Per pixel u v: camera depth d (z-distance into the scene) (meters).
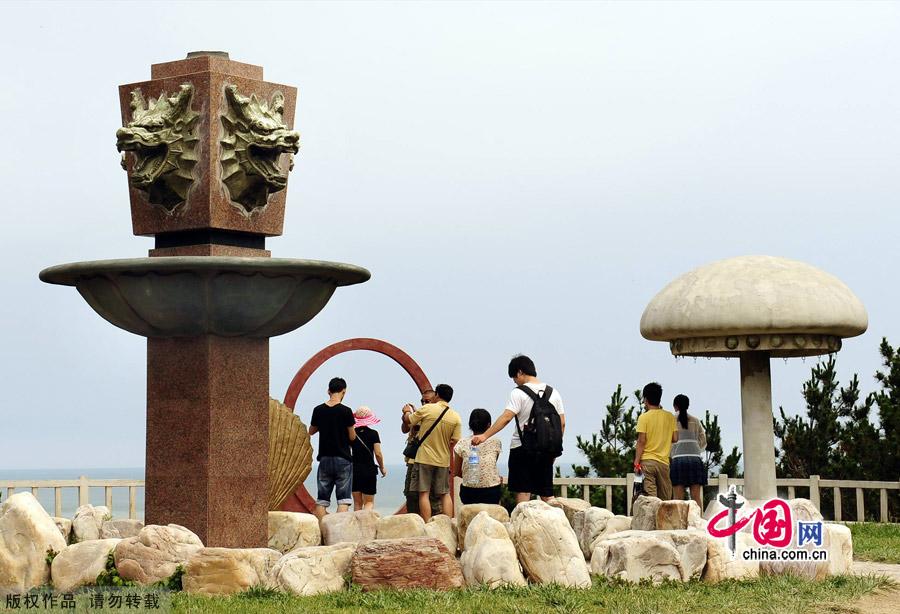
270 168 12.21
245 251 12.38
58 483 17.88
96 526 13.16
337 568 10.41
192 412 12.01
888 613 10.00
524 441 12.72
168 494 12.07
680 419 16.06
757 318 16.31
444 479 14.69
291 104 12.70
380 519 12.45
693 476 15.97
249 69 12.45
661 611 9.41
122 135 11.92
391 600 9.62
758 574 11.48
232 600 9.76
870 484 20.06
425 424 14.70
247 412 12.20
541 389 12.86
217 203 12.07
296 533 12.47
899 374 22.27
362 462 16.66
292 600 9.73
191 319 11.84
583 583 10.52
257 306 11.79
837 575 11.50
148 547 10.41
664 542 10.88
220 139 12.06
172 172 12.05
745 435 17.59
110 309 12.02
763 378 17.52
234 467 12.06
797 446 22.30
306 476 16.36
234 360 12.14
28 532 10.55
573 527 13.19
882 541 15.72
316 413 15.91
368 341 17.59
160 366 12.23
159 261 11.37
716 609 9.68
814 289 16.47
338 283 12.46
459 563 10.70
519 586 10.24
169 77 12.29
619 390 22.28
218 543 11.88
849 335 17.11
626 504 20.52
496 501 14.30
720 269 16.98
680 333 16.94
